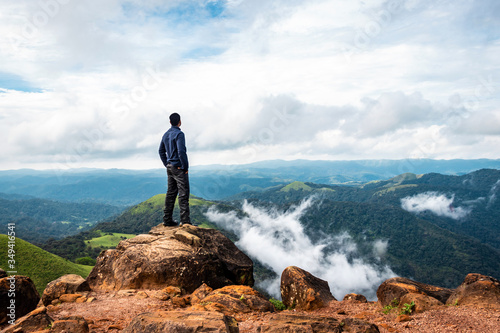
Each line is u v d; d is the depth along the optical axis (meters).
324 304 5.69
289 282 6.18
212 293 5.59
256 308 5.04
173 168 7.61
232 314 4.79
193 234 7.29
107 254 6.93
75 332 3.44
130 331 3.12
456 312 4.14
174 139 7.55
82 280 5.88
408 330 3.85
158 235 7.42
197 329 3.01
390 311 4.75
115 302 5.22
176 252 6.57
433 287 5.55
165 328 3.04
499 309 4.08
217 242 7.81
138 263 6.39
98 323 4.13
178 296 5.73
